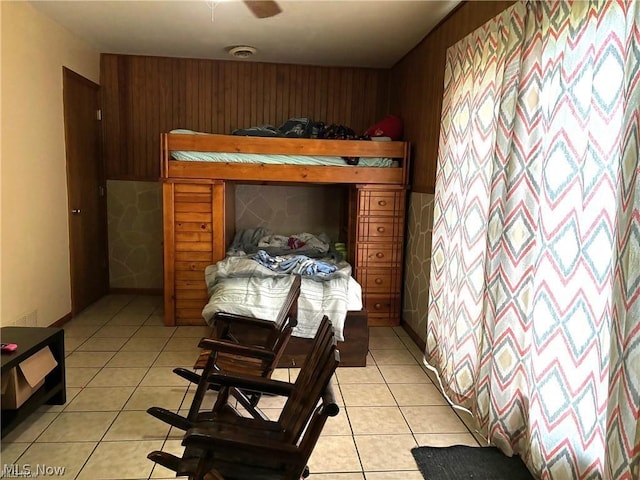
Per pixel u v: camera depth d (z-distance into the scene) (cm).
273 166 378
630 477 134
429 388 287
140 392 270
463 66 272
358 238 399
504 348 212
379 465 209
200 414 190
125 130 461
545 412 188
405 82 426
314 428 134
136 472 199
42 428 230
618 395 139
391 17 325
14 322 305
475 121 251
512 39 212
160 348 337
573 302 175
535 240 200
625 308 138
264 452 134
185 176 373
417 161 383
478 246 251
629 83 138
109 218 472
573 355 174
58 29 360
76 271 403
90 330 371
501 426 216
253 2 305
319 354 169
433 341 316
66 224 382
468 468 207
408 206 404
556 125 184
